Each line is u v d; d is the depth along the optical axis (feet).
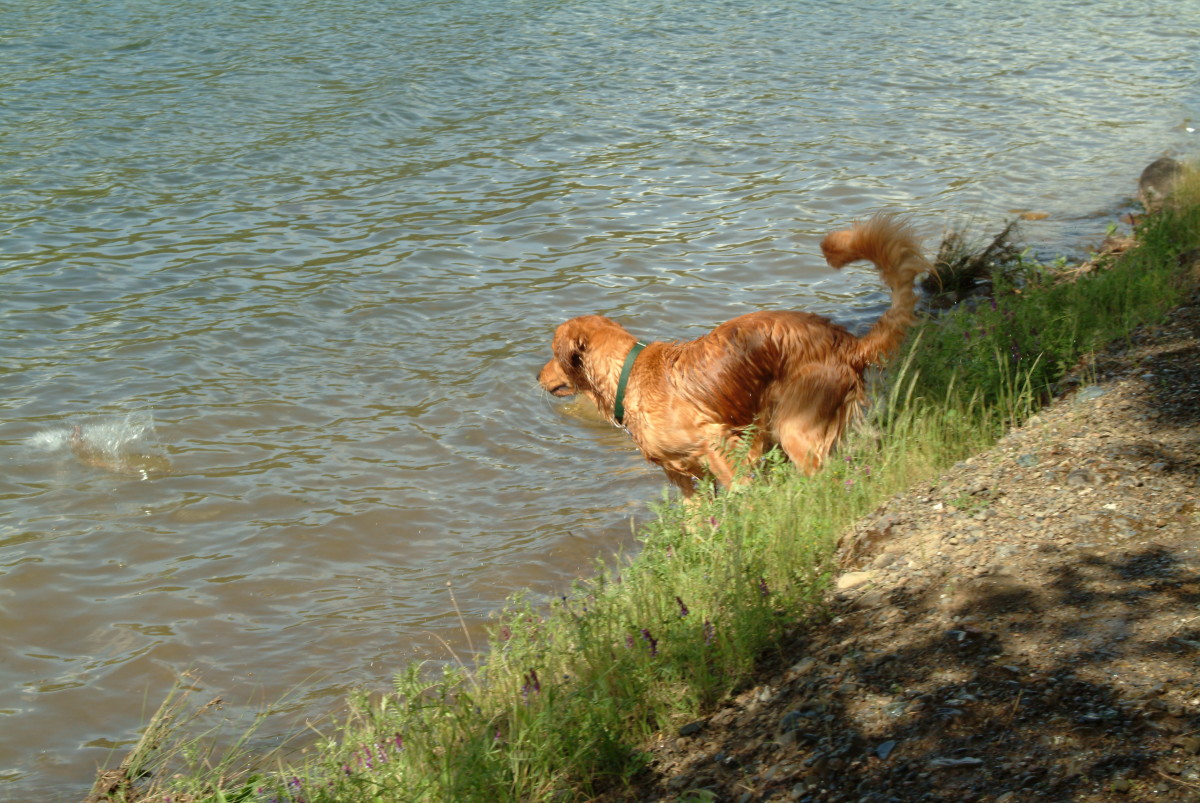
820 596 14.82
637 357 20.18
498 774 12.12
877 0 96.73
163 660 17.66
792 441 18.69
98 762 15.42
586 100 60.75
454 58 71.15
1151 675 10.91
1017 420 19.67
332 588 19.71
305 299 34.19
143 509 22.27
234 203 43.88
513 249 38.78
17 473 23.57
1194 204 31.27
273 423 26.23
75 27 78.95
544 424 26.27
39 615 18.76
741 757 11.91
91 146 50.98
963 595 13.46
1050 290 25.29
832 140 52.44
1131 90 62.08
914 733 11.18
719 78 66.18
